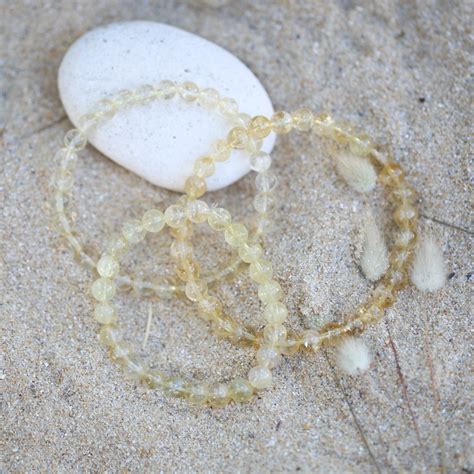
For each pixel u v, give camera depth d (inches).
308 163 17.8
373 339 16.8
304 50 18.4
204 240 17.6
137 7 18.8
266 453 16.6
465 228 17.1
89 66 17.3
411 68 18.0
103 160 17.9
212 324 17.0
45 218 17.5
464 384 16.6
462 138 17.5
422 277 16.8
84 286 17.3
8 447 16.6
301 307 17.0
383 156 17.4
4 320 17.0
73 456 16.6
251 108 17.3
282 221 17.5
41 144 18.0
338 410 16.6
